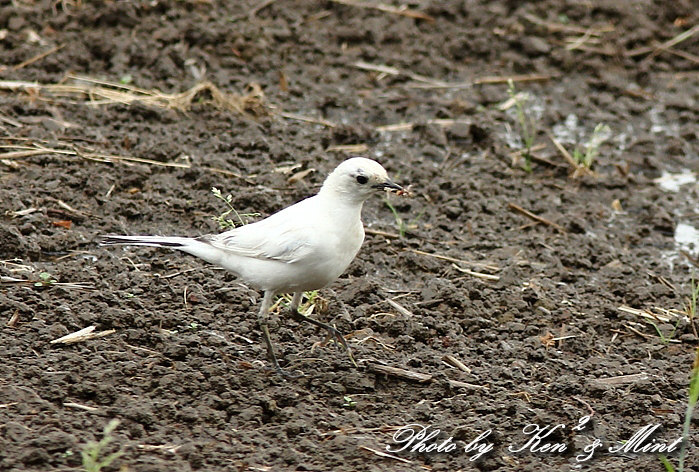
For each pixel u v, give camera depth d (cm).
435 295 1219
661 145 1733
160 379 968
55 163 1423
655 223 1496
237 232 1002
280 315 1140
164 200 1373
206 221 1336
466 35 1994
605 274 1343
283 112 1708
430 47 1969
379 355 1077
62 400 923
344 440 900
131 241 1018
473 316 1183
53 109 1562
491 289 1257
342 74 1856
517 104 1669
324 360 1047
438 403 995
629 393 1035
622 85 1908
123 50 1770
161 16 1884
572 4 2102
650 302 1267
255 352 1055
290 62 1866
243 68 1809
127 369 979
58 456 831
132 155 1476
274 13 1992
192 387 965
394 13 2036
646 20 2077
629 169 1658
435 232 1412
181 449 863
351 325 1140
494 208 1480
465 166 1609
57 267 1182
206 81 1744
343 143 1641
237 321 1120
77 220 1309
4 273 1152
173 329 1084
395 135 1678
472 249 1373
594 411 1005
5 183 1355
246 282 1009
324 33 1953
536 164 1638
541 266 1334
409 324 1140
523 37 1992
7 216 1283
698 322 1212
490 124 1727
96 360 987
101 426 884
